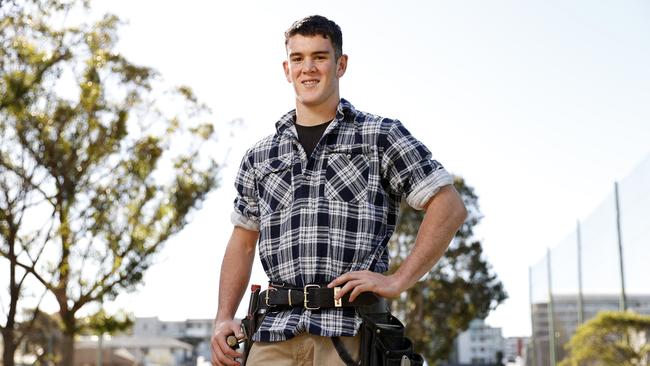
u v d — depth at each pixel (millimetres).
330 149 2523
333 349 2393
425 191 2480
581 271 12281
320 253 2428
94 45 15398
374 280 2344
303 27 2570
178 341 36250
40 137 15086
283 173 2566
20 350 15234
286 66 2725
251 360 2492
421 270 2430
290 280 2459
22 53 14273
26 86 14188
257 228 2783
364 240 2445
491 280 27641
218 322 2680
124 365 23609
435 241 2445
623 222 9445
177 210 16656
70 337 15766
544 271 16797
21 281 14945
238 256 2793
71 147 15516
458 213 2490
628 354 9555
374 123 2543
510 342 35688
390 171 2521
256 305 2547
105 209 15898
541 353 17609
